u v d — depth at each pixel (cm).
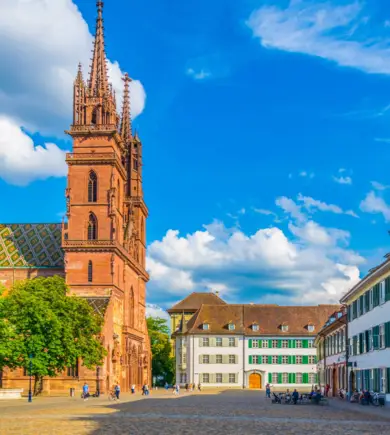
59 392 10581
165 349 18638
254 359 16688
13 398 8988
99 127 12262
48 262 12700
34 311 9000
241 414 5803
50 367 9219
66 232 12275
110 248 11894
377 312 7531
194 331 16750
